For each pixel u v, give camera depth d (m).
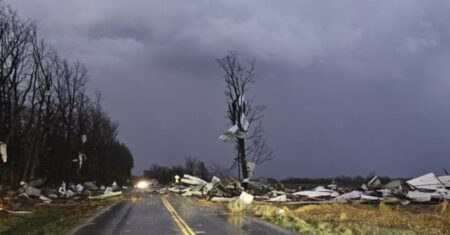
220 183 54.31
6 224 26.48
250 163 54.41
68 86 70.75
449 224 25.62
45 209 38.72
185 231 21.11
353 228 21.30
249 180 54.38
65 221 28.41
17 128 54.00
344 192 54.81
